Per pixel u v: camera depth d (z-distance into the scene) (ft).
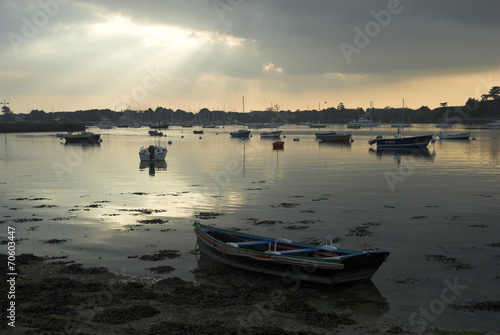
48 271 56.24
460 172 164.25
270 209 94.84
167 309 45.14
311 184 131.85
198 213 90.94
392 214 89.51
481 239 71.05
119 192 117.39
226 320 42.80
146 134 593.42
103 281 52.95
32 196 111.24
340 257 50.01
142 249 66.33
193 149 302.04
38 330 40.04
